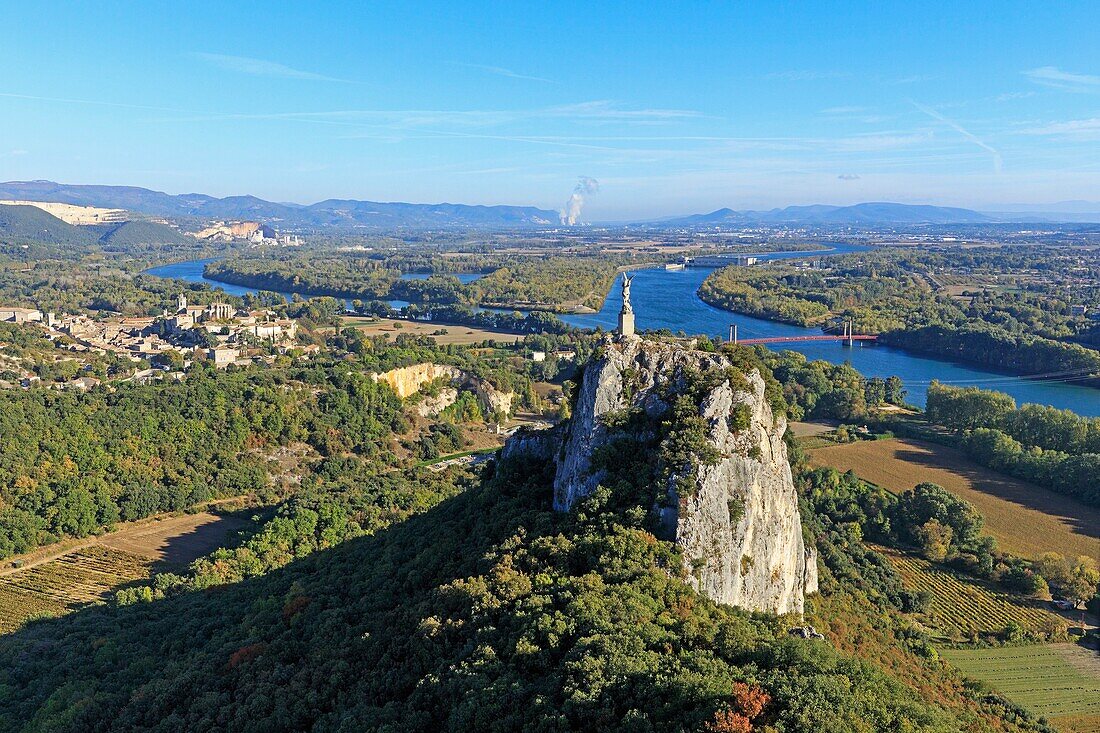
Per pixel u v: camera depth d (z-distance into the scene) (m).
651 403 107.00
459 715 68.00
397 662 82.81
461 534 113.88
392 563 115.94
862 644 108.44
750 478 97.19
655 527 92.69
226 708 83.19
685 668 68.44
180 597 140.00
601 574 86.19
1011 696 121.44
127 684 100.75
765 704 63.81
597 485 101.19
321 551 149.38
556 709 65.62
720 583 91.38
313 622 101.69
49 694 102.75
